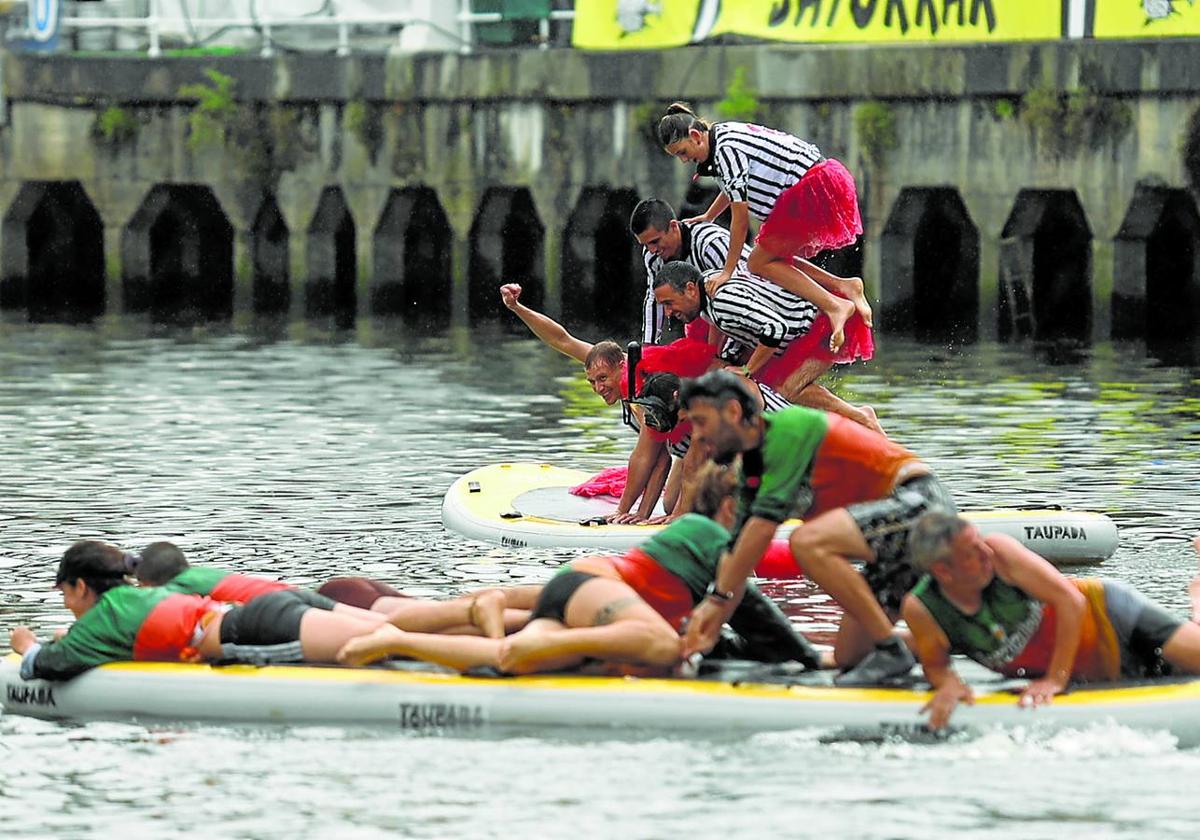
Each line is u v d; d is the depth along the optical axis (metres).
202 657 23.73
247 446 44.22
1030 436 44.47
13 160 79.25
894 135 67.31
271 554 32.25
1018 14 66.00
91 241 83.25
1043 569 21.86
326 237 77.31
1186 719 21.64
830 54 67.44
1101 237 65.69
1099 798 19.84
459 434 46.03
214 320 75.12
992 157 66.38
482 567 31.14
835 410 34.03
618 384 32.94
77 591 24.03
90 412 49.72
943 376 56.12
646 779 20.58
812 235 33.00
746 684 22.62
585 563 23.50
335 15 75.94
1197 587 26.45
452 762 21.28
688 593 23.56
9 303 80.88
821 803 19.78
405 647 23.22
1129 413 48.16
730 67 68.56
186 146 77.50
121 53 78.19
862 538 22.64
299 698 22.78
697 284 32.84
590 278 73.62
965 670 23.30
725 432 22.28
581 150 71.38
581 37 71.19
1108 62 64.50
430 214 78.00
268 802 20.14
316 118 75.62
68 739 22.36
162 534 33.94
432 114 73.75
